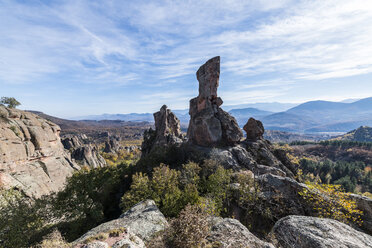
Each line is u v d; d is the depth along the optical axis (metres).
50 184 64.69
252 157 51.84
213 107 64.94
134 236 9.52
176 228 8.99
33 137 67.62
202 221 8.86
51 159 74.19
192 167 34.50
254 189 22.50
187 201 20.20
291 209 19.41
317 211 18.27
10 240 20.73
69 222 32.69
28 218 24.31
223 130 59.38
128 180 53.59
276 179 23.48
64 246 8.70
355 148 194.75
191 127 70.88
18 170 56.34
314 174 138.25
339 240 8.34
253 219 20.78
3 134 55.09
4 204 25.31
